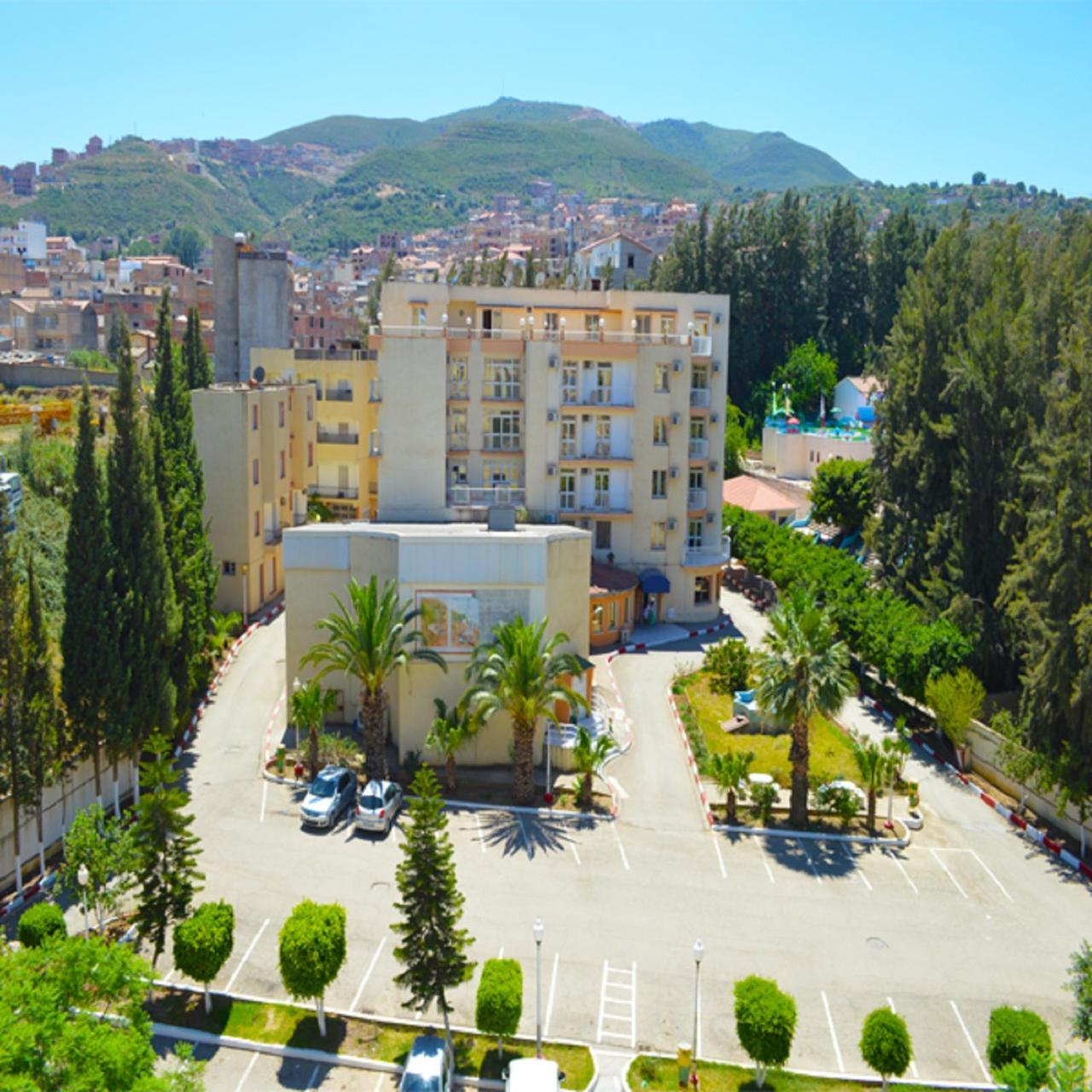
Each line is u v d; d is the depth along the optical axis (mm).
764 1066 29141
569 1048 30609
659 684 61156
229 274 113125
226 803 44844
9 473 60531
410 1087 27219
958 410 61781
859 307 151750
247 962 34031
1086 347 47844
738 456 114000
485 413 69062
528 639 44531
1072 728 43312
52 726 38344
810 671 43469
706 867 41188
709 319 73625
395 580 49406
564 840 42812
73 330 154625
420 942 29672
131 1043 23078
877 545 66688
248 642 65875
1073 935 37281
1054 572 45938
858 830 44562
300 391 78438
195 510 58781
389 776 47906
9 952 25953
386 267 121625
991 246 68250
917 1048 31078
